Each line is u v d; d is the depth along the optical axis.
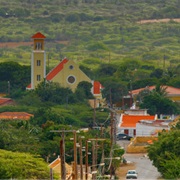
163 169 155.50
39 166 137.12
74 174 125.94
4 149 166.12
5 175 129.25
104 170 149.75
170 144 165.88
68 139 172.00
